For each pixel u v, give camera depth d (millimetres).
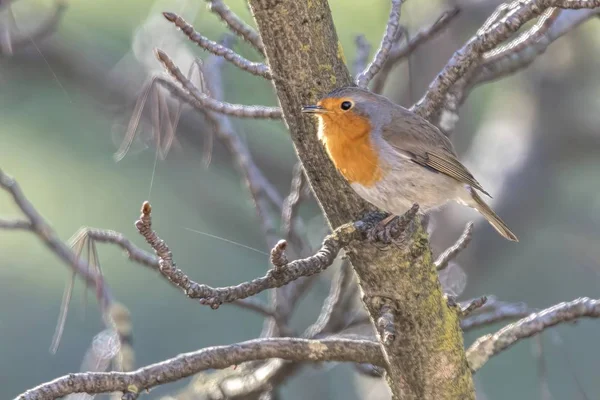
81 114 14695
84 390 6148
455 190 9055
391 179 8016
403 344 6402
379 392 11148
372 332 10250
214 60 9578
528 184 15203
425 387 6500
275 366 9328
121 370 8320
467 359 6965
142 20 14609
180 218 15430
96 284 7930
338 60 6398
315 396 12500
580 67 15344
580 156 15633
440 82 7102
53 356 15133
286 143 15422
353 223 6172
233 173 14320
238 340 15172
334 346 6672
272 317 9211
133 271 15594
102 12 14656
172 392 12656
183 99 7621
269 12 6133
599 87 15508
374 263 6223
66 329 15359
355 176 7949
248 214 14695
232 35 9461
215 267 15008
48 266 15898
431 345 6398
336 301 9039
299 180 9109
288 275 5930
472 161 15922
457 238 14227
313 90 6336
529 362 14281
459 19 12977
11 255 15820
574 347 14391
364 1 14180
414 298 6289
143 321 15047
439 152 8391
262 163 15359
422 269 6262
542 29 7496
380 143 7910
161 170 14797
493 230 14367
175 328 15172
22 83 14219
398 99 13383
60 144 14883
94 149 14953
